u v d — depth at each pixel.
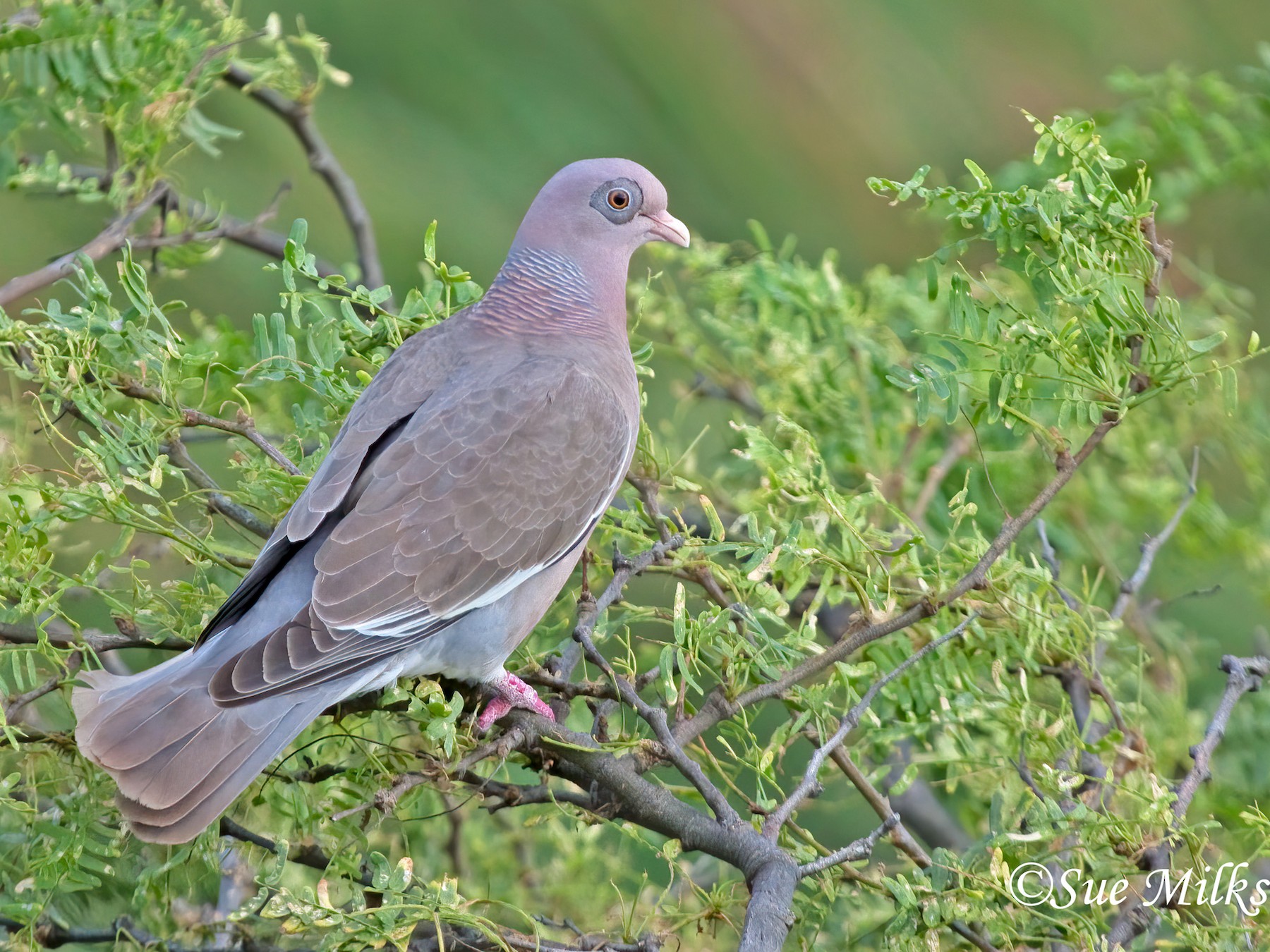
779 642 8.18
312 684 7.71
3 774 8.09
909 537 9.52
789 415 11.09
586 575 8.90
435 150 14.59
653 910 8.17
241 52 11.66
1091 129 8.61
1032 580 9.00
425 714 7.61
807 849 7.97
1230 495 13.52
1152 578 12.27
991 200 8.47
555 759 7.88
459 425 8.51
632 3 15.14
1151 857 7.88
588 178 9.95
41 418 8.38
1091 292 8.30
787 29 15.44
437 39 14.70
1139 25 15.78
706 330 12.95
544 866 10.80
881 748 9.36
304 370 8.80
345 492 8.18
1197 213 15.41
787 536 8.31
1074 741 8.67
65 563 10.00
